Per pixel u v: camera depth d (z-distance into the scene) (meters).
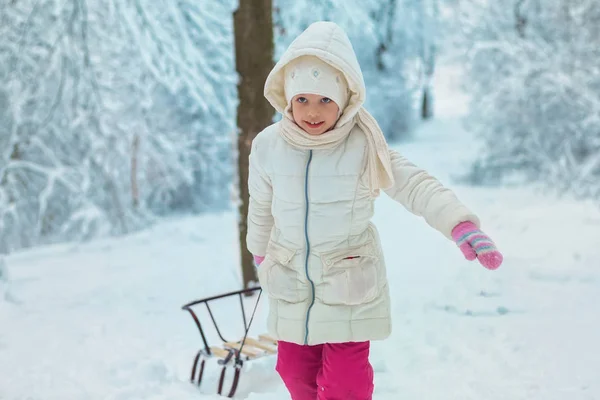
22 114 11.11
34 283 7.55
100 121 12.25
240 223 5.88
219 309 5.71
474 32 14.41
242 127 5.70
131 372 3.99
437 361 3.98
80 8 9.16
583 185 11.47
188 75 9.64
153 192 14.89
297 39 2.61
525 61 12.87
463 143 22.47
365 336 2.63
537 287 5.62
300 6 11.46
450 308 5.16
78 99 11.41
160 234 11.33
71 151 12.62
